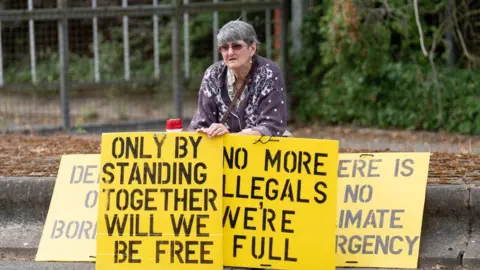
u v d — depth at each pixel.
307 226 8.17
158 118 17.77
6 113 16.86
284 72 17.41
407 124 16.47
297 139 8.16
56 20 17.83
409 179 8.77
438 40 16.17
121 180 8.19
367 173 8.86
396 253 8.57
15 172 10.00
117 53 19.55
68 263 8.88
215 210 8.13
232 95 8.66
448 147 14.33
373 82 16.73
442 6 16.22
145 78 19.03
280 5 17.33
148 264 8.14
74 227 9.02
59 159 10.94
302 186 8.17
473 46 16.56
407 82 16.36
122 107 18.42
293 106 17.61
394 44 16.83
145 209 8.16
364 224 8.71
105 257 8.16
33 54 18.33
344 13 16.31
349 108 16.95
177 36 16.95
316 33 17.56
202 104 8.77
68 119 16.64
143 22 19.72
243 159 8.20
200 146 8.16
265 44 17.88
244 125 8.67
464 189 8.91
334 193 8.14
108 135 8.22
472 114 15.96
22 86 18.06
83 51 19.61
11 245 9.21
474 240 8.80
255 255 8.22
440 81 16.17
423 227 8.93
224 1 17.89
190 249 8.14
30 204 9.49
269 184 8.20
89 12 16.69
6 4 18.64
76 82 18.08
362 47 16.47
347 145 14.74
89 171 9.23
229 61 8.42
